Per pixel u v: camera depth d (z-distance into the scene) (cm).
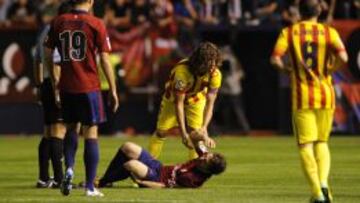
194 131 2789
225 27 5541
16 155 4172
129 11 5659
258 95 5612
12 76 5522
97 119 2520
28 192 2714
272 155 4128
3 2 5916
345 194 2689
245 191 2736
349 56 5450
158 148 2970
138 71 5519
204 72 2783
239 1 5769
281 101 5562
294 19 5159
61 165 2848
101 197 2539
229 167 3547
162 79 5500
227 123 5566
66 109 2531
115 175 2783
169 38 5506
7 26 5503
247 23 5559
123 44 5500
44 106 2833
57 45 2527
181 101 2789
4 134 5547
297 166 3591
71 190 2700
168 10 5578
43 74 2825
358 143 4859
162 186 2780
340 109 5459
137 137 5359
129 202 2438
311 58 2367
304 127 2372
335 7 5666
